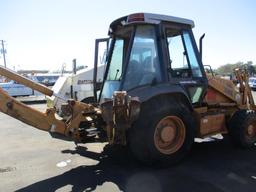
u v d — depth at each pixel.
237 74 7.23
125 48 5.68
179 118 5.21
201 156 5.80
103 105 4.77
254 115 6.44
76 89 10.41
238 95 6.89
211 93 6.33
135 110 4.62
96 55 6.37
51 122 4.94
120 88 5.07
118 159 5.62
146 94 4.88
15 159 5.76
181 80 5.41
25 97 20.98
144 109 4.95
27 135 8.09
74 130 5.09
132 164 5.32
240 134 6.23
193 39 5.75
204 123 5.75
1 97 4.64
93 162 5.48
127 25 5.32
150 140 4.91
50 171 5.04
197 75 5.77
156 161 5.07
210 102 6.30
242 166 5.21
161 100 5.09
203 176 4.74
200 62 5.85
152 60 5.20
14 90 19.39
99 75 8.65
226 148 6.42
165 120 5.14
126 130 4.87
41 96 21.03
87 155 5.91
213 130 6.03
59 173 4.94
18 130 8.90
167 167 5.15
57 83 11.05
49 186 4.41
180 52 5.50
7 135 8.14
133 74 5.17
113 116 4.69
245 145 6.31
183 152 5.32
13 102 4.70
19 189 4.32
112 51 6.00
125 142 4.84
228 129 6.40
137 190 4.23
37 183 4.53
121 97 4.62
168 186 4.36
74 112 5.11
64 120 5.25
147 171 4.97
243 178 4.66
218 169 5.06
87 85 10.59
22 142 7.23
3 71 4.89
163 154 5.11
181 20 5.48
